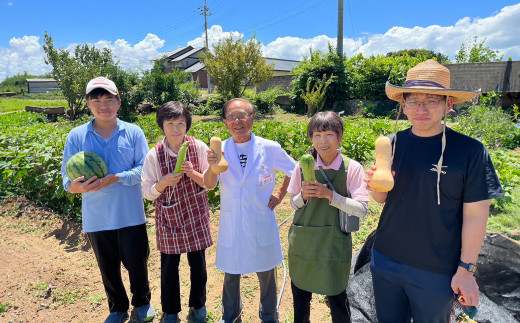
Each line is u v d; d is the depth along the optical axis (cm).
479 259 354
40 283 412
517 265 337
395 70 2089
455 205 207
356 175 260
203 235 325
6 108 3694
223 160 266
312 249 263
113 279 337
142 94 2516
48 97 6188
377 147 227
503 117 1216
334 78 2177
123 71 2477
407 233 221
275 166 311
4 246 514
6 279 423
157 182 308
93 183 296
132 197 327
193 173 297
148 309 353
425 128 211
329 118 250
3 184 710
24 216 628
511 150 1093
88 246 520
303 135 1029
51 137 878
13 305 375
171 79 2556
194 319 352
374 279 245
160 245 322
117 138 322
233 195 301
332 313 282
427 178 210
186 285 418
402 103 229
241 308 351
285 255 478
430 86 202
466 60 3412
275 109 2466
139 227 332
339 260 262
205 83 6397
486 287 346
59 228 581
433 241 213
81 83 2278
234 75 2347
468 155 199
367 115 2055
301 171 279
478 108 1250
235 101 298
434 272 215
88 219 319
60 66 2275
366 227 546
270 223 310
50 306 378
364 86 2158
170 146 317
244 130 295
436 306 218
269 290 325
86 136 321
